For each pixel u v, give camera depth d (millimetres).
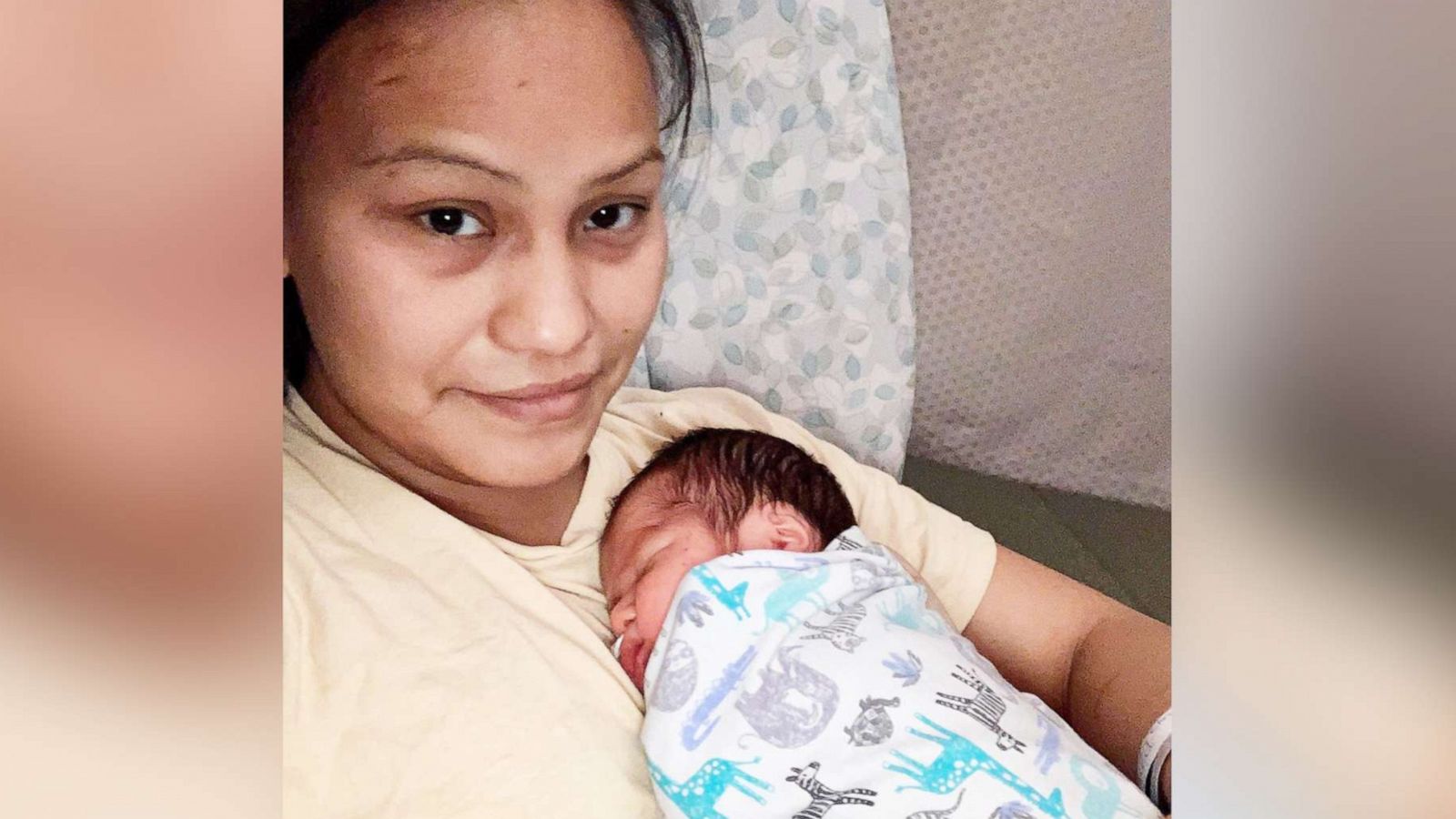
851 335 899
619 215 737
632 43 720
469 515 763
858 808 672
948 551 873
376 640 655
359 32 627
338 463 703
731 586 775
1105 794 691
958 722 706
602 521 842
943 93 865
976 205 886
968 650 780
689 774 705
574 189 693
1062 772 694
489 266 682
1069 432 924
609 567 824
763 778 696
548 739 684
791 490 852
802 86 843
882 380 911
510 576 732
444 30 641
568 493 823
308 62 624
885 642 747
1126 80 854
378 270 661
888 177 873
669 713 723
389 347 674
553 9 671
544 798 672
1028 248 890
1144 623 843
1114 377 914
